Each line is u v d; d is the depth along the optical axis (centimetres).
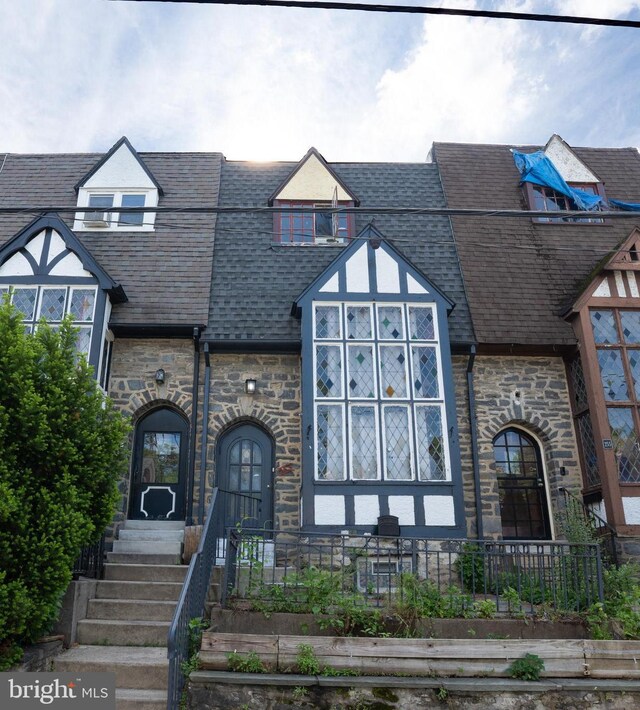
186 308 1120
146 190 1293
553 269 1250
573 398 1130
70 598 690
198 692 564
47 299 1065
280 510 1045
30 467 653
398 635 637
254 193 1358
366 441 1027
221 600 656
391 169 1448
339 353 1067
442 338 1077
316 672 582
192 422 1071
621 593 721
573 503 1055
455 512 985
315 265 1217
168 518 1065
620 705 588
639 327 1114
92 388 718
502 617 664
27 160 1412
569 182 1395
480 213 719
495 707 578
